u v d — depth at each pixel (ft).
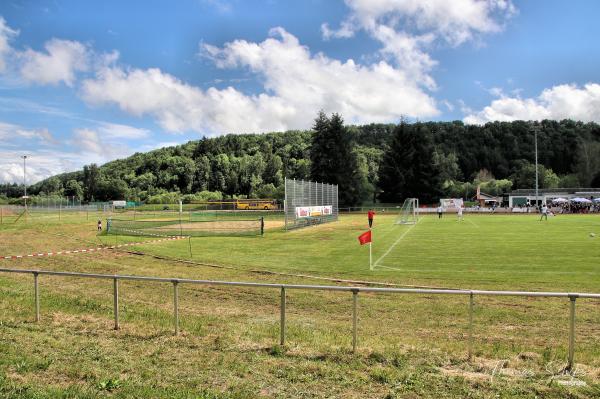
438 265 62.49
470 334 25.12
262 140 545.44
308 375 23.11
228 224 152.66
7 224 150.61
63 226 141.18
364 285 49.93
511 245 83.92
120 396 20.24
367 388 21.57
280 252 79.36
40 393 20.15
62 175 580.71
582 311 37.58
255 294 45.60
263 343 28.40
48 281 53.31
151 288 48.96
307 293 45.70
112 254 77.97
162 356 26.05
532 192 305.94
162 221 159.02
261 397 20.54
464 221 166.91
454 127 515.50
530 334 31.35
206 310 39.11
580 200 231.91
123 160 565.94
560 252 72.95
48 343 28.19
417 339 29.68
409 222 160.04
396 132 304.71
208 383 22.16
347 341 28.76
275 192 345.72
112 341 28.89
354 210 273.75
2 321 33.40
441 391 21.15
